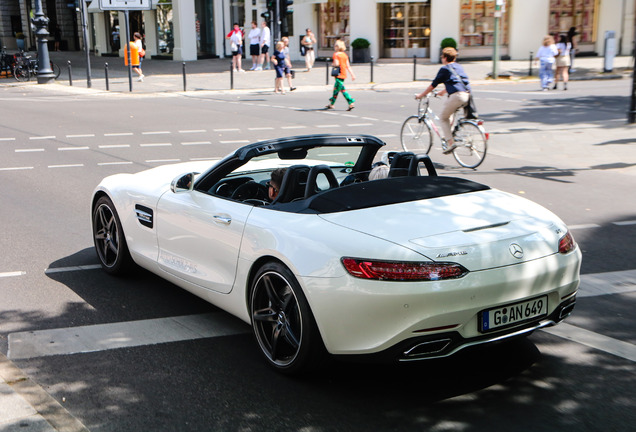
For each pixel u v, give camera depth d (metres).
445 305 3.63
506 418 3.69
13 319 5.20
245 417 3.75
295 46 37.75
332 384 4.12
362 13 34.31
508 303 3.81
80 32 50.12
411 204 4.26
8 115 18.64
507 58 34.44
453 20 33.53
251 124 16.44
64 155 12.66
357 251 3.76
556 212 8.42
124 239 5.99
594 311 5.27
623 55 35.09
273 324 4.28
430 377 4.18
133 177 6.14
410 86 25.44
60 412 3.79
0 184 10.23
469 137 11.45
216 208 4.79
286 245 4.06
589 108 18.36
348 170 5.64
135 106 20.64
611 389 4.00
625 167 11.20
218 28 39.16
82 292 5.80
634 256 6.68
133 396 3.99
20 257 6.77
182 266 5.19
